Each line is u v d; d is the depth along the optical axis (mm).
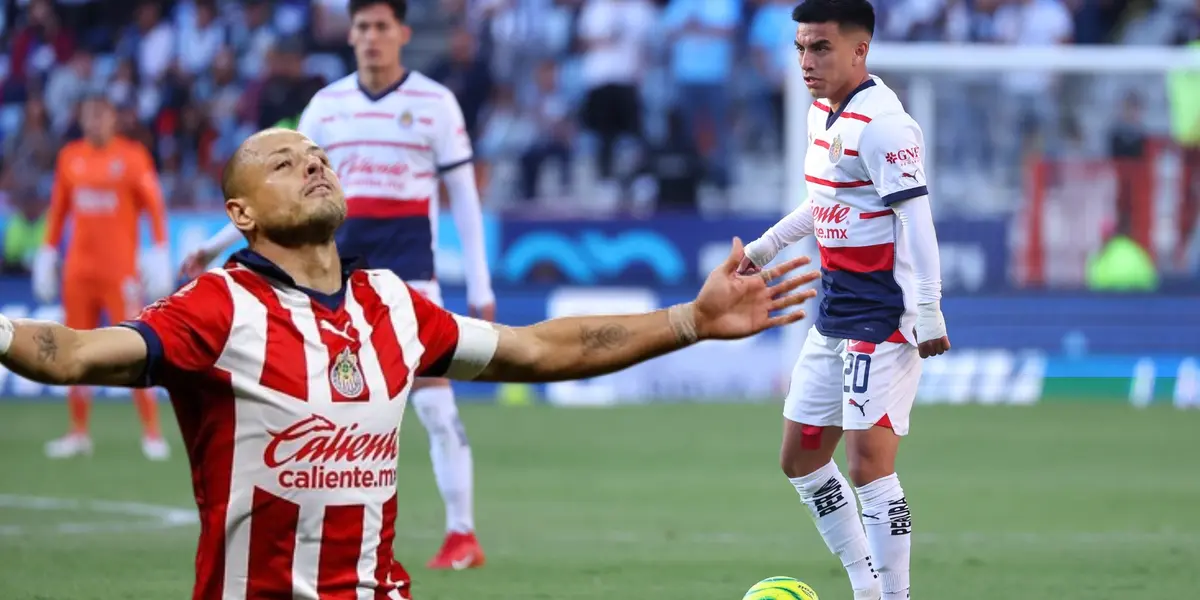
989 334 60125
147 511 33625
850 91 19531
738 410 56062
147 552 27891
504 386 61219
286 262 14273
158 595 23438
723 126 69688
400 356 14375
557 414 55281
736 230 58375
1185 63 58469
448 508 26484
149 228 57656
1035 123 61031
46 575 25297
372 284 14633
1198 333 60062
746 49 71375
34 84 73938
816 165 19953
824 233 19906
